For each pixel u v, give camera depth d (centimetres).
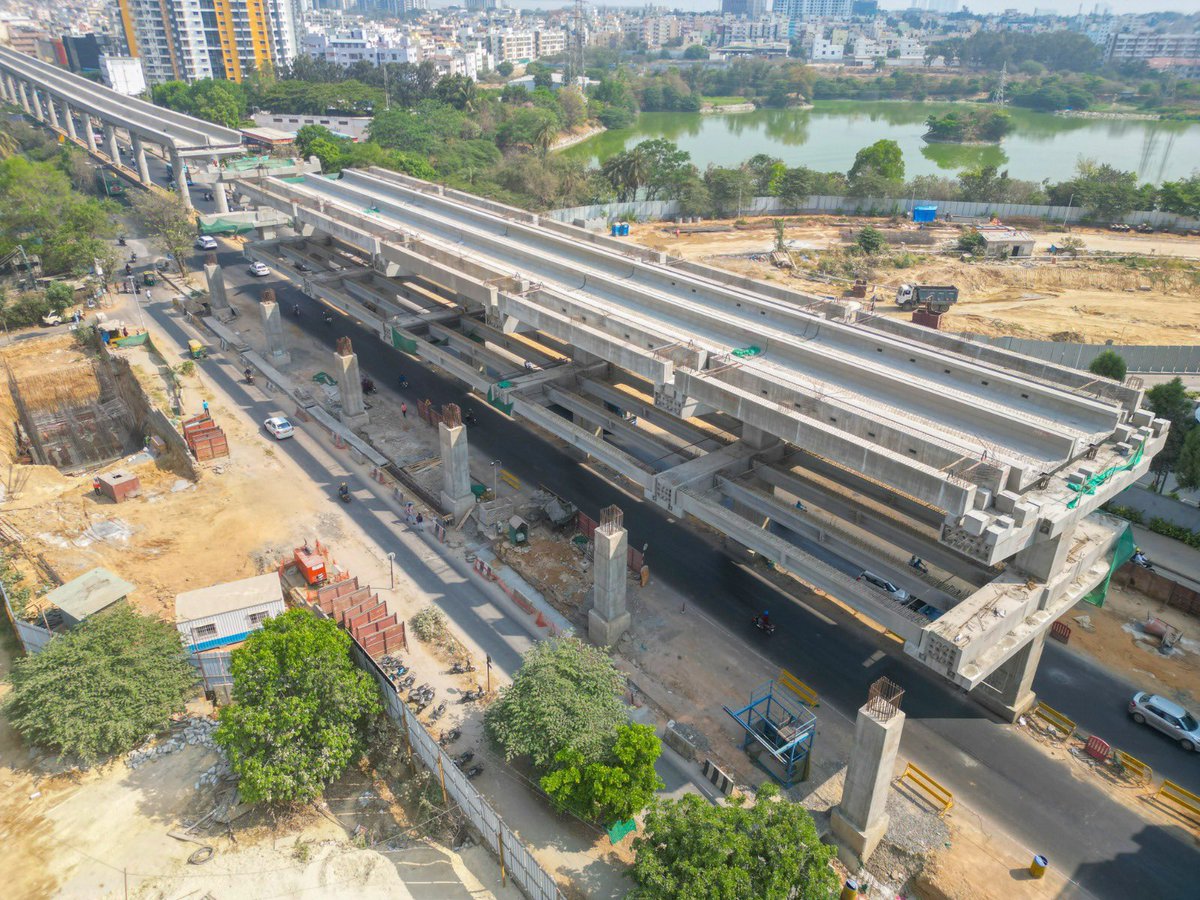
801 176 17350
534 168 16988
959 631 3634
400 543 6138
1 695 4659
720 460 5197
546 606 5441
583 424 7100
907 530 4556
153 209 11731
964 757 4453
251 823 3966
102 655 4366
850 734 4559
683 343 4931
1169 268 13150
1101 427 4153
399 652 5031
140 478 7069
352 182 10538
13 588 5503
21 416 8619
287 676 4069
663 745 4484
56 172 12731
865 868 3878
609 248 7000
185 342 9456
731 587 5734
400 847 3866
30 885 3659
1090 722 4694
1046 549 3925
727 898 3030
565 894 3619
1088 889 3762
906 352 4888
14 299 9938
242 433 7631
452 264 6819
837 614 5516
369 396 8338
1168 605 5603
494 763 4303
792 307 5562
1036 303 12156
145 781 4178
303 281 8756
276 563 5894
